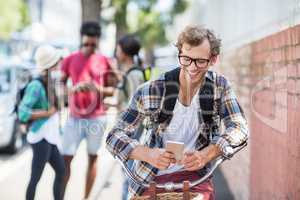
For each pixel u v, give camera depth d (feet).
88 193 24.39
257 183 20.29
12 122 40.83
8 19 113.50
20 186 29.86
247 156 22.68
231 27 44.86
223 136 11.55
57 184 21.61
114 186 28.22
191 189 11.93
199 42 11.27
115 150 11.91
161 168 11.39
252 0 32.50
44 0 150.92
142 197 11.59
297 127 14.48
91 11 44.62
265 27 26.78
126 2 77.97
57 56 20.92
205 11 79.82
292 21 16.98
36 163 20.80
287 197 15.57
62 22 181.88
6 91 40.19
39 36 75.77
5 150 41.47
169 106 11.95
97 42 23.79
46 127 20.70
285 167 15.83
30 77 22.44
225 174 30.04
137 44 24.21
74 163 32.45
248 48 24.09
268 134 18.35
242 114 12.01
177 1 122.72
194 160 11.36
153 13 124.26
